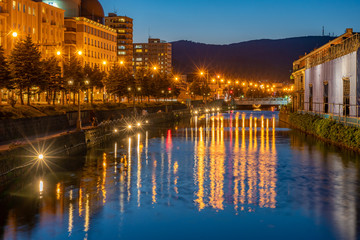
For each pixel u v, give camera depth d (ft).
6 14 276.82
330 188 82.99
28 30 318.65
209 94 566.77
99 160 117.91
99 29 458.50
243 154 131.34
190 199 74.28
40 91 187.42
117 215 64.85
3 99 242.99
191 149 144.05
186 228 59.26
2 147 101.30
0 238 55.11
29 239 54.90
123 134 192.85
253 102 580.30
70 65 245.45
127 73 315.78
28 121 133.49
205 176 95.09
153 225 60.49
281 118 320.09
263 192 79.66
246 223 61.26
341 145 145.07
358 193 78.89
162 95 394.11
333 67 173.99
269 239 55.36
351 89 147.13
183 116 356.18
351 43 153.48
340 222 61.77
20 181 85.92
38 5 335.88
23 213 65.57
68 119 170.50
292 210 67.62
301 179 91.61
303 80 270.05
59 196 75.97
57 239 55.01
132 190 80.94
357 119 133.18
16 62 170.81
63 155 113.70
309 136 188.24
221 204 71.00
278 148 145.89
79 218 63.41
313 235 56.49
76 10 439.22
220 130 227.20
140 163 113.09
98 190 80.69
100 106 241.96
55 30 362.33
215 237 55.98
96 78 294.66
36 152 95.61
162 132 214.07
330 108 179.42
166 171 101.14
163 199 74.23
